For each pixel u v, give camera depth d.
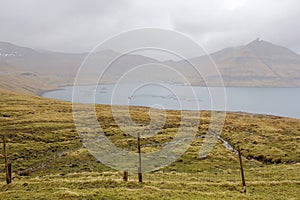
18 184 25.58
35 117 79.19
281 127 80.12
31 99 134.00
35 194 22.16
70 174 32.31
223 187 26.72
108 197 21.33
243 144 57.78
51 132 61.34
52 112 91.56
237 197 23.47
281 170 36.69
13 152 46.72
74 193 21.75
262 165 43.78
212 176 33.38
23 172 36.22
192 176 32.78
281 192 25.78
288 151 51.59
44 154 46.78
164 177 30.94
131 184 25.36
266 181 29.33
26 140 55.41
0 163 41.03
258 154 49.28
